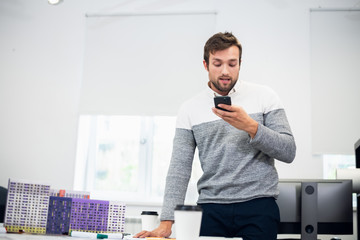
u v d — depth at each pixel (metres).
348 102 3.91
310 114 3.91
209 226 1.54
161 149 4.14
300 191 1.80
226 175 1.59
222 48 1.58
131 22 4.25
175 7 4.23
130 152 4.19
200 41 4.13
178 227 1.08
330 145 3.85
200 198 1.62
